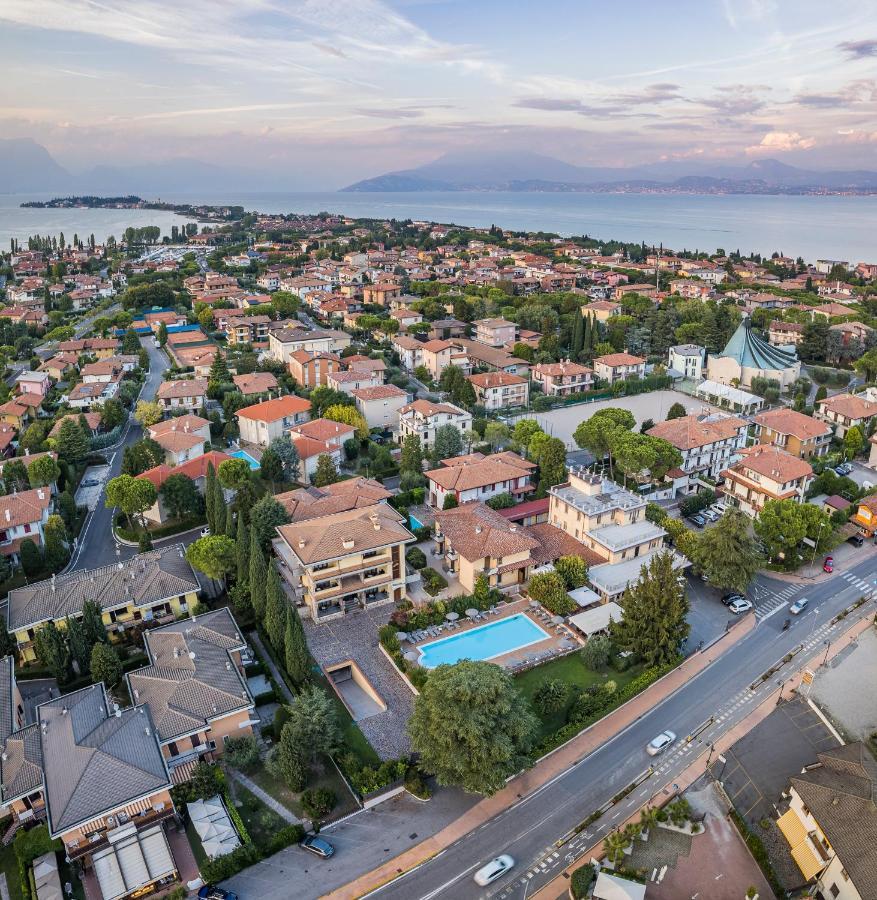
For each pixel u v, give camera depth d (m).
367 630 93.06
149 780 64.12
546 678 85.38
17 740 69.75
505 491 125.00
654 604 86.31
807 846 63.59
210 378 195.88
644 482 135.75
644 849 64.88
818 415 168.12
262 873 62.22
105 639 87.06
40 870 60.97
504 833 66.25
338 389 178.62
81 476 145.75
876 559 113.75
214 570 96.56
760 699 83.50
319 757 74.69
